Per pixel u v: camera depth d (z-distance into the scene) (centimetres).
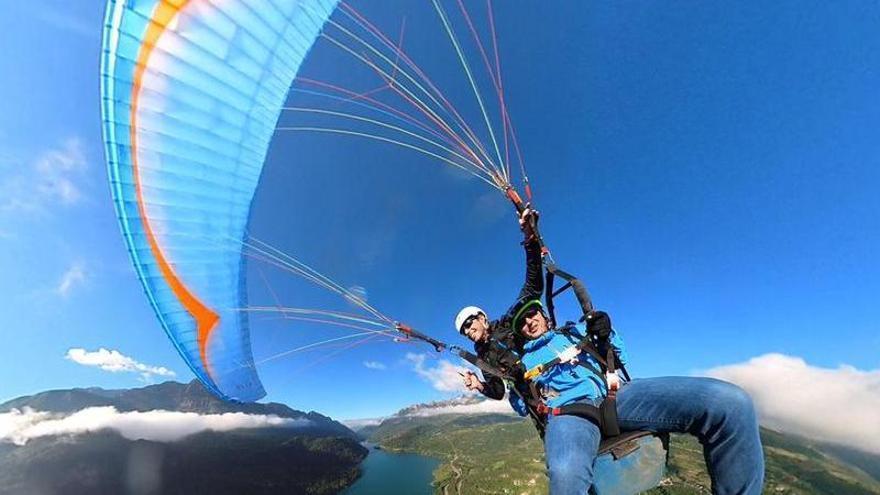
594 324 414
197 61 497
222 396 635
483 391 495
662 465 376
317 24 543
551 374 425
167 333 564
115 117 475
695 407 344
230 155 555
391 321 546
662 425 370
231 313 633
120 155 488
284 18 527
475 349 519
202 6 483
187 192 541
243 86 534
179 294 569
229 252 608
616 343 429
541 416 423
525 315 488
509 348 480
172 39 478
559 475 344
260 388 684
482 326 520
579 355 421
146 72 475
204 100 517
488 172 515
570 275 461
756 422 333
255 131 562
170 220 538
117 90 467
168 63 484
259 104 551
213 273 600
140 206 513
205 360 609
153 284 543
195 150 530
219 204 569
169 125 504
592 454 365
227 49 509
